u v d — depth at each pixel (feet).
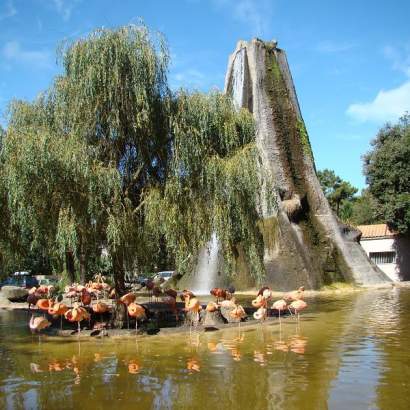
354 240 136.56
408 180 153.17
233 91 154.51
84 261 62.13
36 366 42.09
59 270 70.79
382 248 163.94
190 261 62.03
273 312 74.59
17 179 52.03
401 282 147.02
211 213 60.95
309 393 32.09
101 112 58.70
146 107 58.03
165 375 37.50
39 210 55.57
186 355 45.27
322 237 130.00
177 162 58.49
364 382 34.42
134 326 62.08
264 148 133.08
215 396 31.89
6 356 46.78
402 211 151.84
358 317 69.21
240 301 98.27
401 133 162.30
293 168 136.15
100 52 57.57
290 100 144.66
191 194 59.82
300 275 119.14
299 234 126.21
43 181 52.70
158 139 62.08
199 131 62.34
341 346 47.57
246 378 35.99
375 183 158.51
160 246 62.95
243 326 62.85
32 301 86.89
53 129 59.41
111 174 54.75
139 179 63.16
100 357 45.47
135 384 35.17
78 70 57.98
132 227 57.72
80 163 53.16
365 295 106.11
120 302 62.23
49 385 35.60
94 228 56.80
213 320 64.44
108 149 60.34
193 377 36.65
